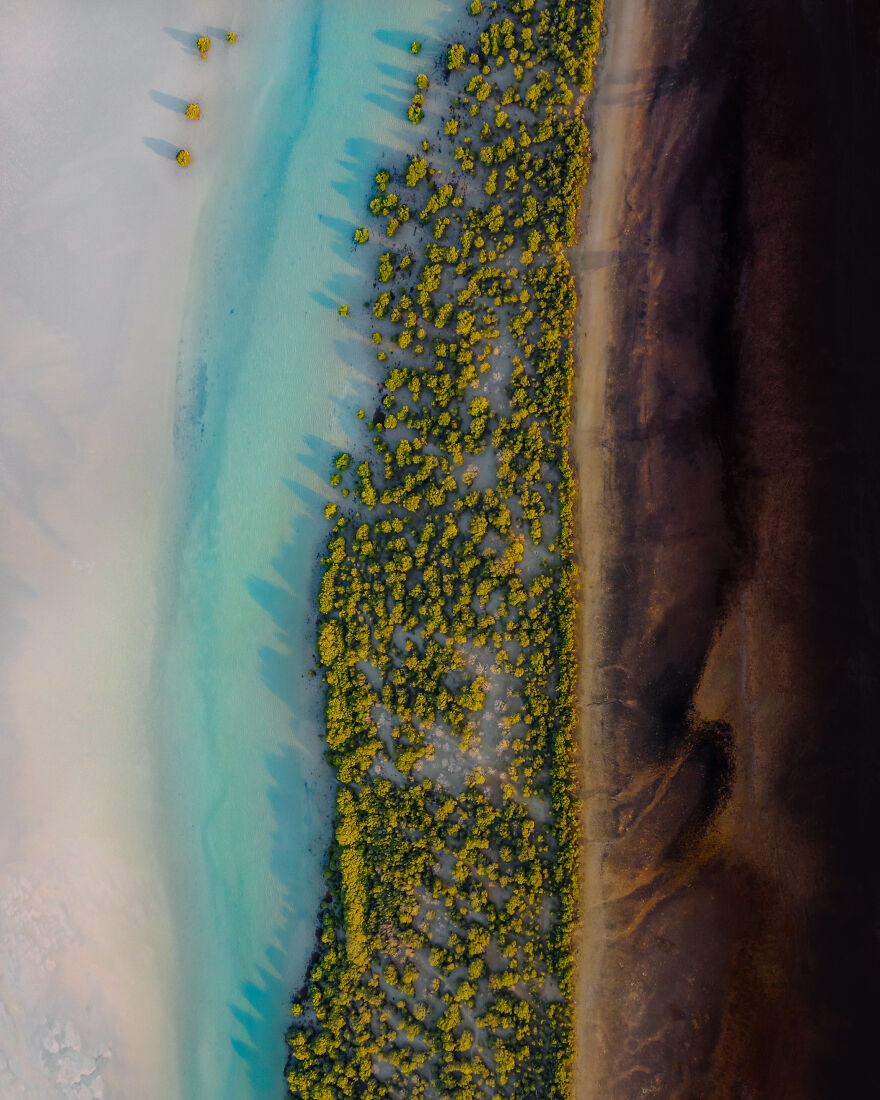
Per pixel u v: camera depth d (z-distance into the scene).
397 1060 37.84
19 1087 41.09
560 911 37.16
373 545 40.25
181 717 41.88
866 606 36.25
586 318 38.78
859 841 35.75
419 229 40.81
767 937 36.12
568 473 38.22
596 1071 36.78
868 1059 34.91
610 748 37.66
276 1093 40.00
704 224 37.88
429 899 38.56
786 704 36.59
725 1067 35.94
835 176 36.94
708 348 37.72
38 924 41.75
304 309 41.88
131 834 41.81
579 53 38.97
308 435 41.66
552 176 39.03
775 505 36.94
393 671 39.47
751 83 37.53
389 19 41.66
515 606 38.56
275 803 40.97
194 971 41.12
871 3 36.88
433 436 40.00
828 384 36.75
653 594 37.72
